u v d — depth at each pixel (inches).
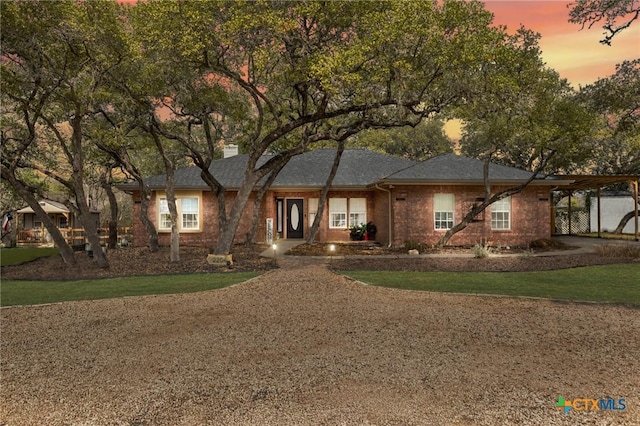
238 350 214.8
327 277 443.8
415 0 425.1
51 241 1111.0
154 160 1189.7
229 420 140.9
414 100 505.4
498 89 494.6
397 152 1727.4
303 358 201.0
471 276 448.1
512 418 140.5
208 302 335.6
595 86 756.6
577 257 577.0
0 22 450.3
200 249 730.2
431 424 136.6
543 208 743.1
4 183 829.8
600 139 917.2
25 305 336.8
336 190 835.4
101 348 223.5
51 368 194.7
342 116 725.9
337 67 426.0
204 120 651.5
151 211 814.5
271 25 446.3
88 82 562.3
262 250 674.2
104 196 1503.4
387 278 438.0
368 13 462.3
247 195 573.9
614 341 224.1
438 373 180.2
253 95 563.5
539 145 602.2
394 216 715.4
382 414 143.6
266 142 566.9
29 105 529.7
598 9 671.1
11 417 147.3
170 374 183.3
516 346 216.8
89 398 161.0
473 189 730.8
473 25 457.7
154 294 370.9
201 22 459.2
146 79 530.3
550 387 165.2
